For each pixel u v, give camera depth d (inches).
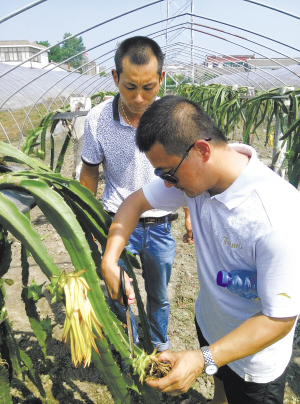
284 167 148.1
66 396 76.0
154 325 78.3
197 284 117.9
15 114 617.6
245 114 214.7
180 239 152.4
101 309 40.1
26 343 90.4
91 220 49.9
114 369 43.4
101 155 68.8
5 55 1614.2
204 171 37.8
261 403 49.0
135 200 52.6
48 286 35.2
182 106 36.3
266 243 37.4
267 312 38.3
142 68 56.8
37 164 50.8
